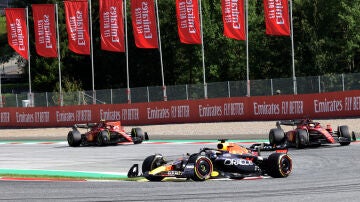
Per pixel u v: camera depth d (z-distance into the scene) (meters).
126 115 167.62
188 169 60.00
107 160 92.62
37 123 185.38
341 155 85.06
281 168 62.94
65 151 112.88
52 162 93.81
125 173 75.06
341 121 133.75
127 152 104.50
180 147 109.31
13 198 51.91
